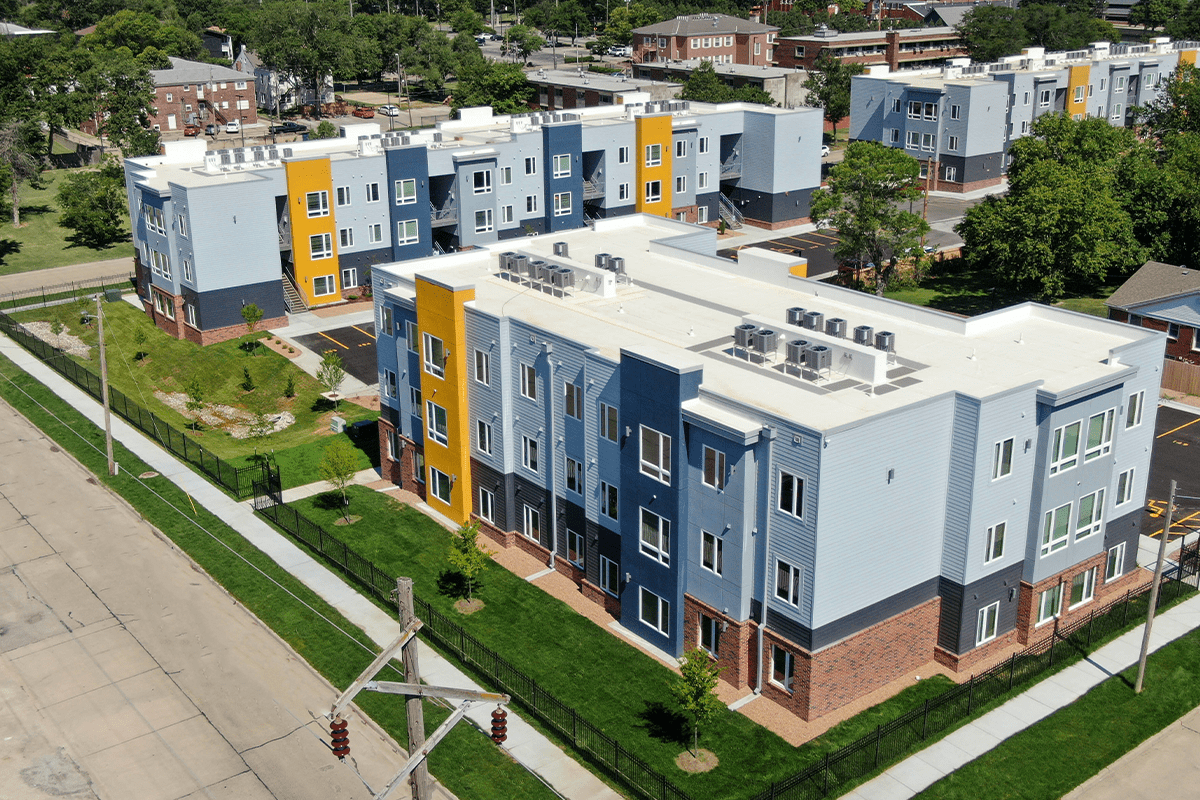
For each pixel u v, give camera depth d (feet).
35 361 250.16
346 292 285.02
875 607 128.26
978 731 124.26
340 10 638.12
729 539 128.36
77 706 132.46
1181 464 189.78
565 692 131.95
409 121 536.42
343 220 279.28
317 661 140.05
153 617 151.12
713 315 165.17
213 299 254.88
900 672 133.80
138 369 249.34
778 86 489.67
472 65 500.33
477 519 171.22
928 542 131.64
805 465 118.52
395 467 187.73
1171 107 392.27
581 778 117.91
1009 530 134.21
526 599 152.05
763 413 122.83
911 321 162.09
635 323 160.35
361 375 236.84
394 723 127.95
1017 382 135.54
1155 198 282.15
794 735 123.34
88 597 156.46
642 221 225.15
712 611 132.77
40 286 303.68
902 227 260.21
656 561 138.10
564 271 172.86
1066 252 257.55
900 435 123.75
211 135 514.27
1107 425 139.64
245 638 146.10
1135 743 122.83
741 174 356.18
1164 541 126.41
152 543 171.32
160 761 122.62
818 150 353.10
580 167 315.58
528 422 157.28
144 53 526.16
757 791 114.42
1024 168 295.07
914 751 120.67
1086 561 144.56
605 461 144.05
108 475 193.06
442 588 154.71
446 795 115.65
